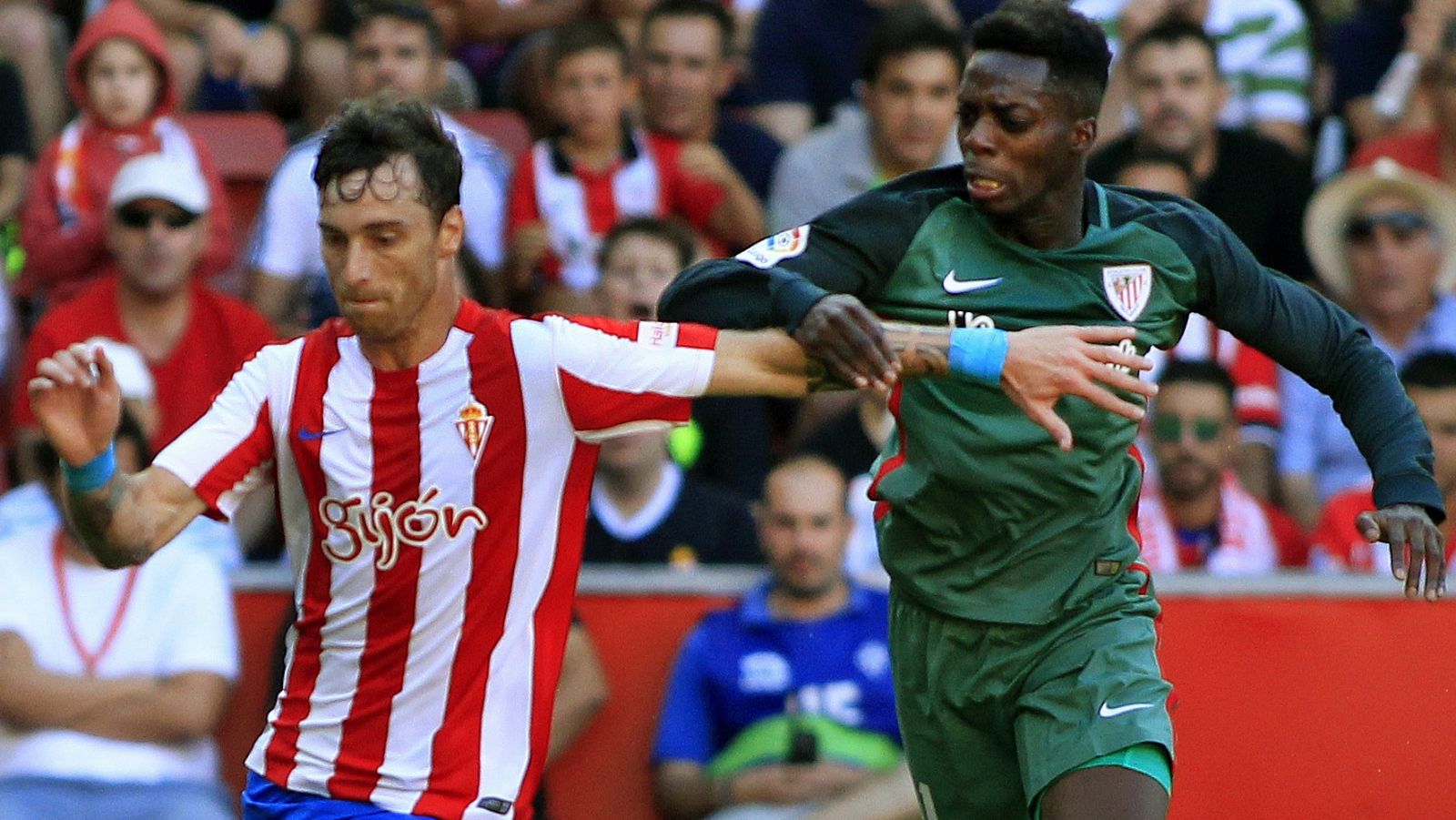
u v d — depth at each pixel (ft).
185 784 65.57
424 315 44.42
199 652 66.28
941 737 51.75
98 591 66.39
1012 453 48.37
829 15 97.14
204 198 80.48
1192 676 69.56
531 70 93.91
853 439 76.48
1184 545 75.72
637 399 44.78
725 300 46.88
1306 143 96.94
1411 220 84.69
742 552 73.72
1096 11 96.68
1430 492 47.62
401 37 86.02
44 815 63.77
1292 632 69.82
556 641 45.55
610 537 72.95
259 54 98.89
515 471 44.86
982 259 48.49
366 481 44.60
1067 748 48.32
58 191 86.12
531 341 44.83
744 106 97.30
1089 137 47.34
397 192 42.55
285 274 83.82
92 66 85.81
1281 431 82.79
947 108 85.05
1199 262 48.88
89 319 79.20
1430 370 75.87
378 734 44.96
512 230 84.89
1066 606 49.44
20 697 64.90
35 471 77.71
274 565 71.82
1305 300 49.90
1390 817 69.36
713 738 67.15
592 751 68.18
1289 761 69.46
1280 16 96.89
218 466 44.60
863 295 48.70
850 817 64.80
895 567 50.90
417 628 44.86
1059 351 43.11
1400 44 100.22
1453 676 69.77
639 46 88.53
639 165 86.17
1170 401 75.36
